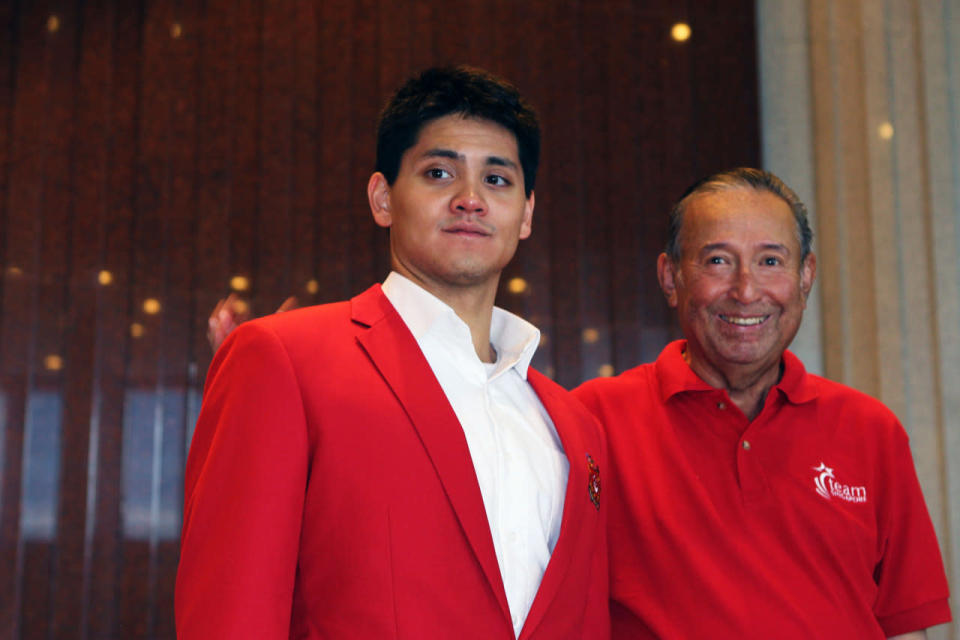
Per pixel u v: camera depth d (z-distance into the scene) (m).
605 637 1.42
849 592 1.58
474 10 4.26
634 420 1.74
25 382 3.84
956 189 3.98
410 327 1.32
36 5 4.08
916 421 3.83
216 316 1.46
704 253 1.68
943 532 3.72
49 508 3.77
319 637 1.12
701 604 1.54
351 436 1.17
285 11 4.16
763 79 4.37
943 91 4.04
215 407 1.20
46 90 4.04
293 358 1.20
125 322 3.92
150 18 4.11
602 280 4.14
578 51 4.29
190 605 1.07
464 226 1.31
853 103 4.13
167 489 3.83
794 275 1.67
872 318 3.91
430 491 1.17
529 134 1.42
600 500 1.44
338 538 1.14
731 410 1.67
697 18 4.38
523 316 4.07
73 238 3.96
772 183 1.74
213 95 4.08
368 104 4.14
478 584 1.16
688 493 1.62
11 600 3.69
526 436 1.37
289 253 4.01
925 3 4.11
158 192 4.01
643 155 4.25
